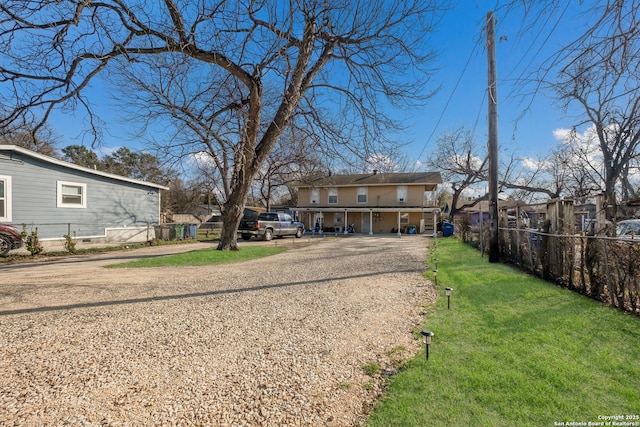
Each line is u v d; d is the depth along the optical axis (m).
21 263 10.26
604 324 3.86
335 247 15.48
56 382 2.76
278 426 2.19
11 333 3.92
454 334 3.73
